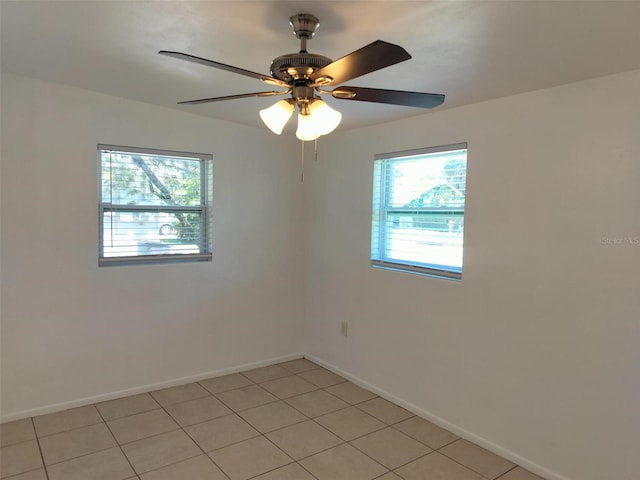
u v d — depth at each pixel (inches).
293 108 73.7
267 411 125.5
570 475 92.0
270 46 80.9
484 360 107.4
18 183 111.7
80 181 119.9
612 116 84.2
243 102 121.9
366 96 71.6
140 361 133.7
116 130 124.1
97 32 78.7
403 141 127.0
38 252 115.4
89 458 100.0
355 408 128.4
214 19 70.6
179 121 135.1
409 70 86.0
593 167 87.0
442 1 60.6
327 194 155.6
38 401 118.1
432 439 111.7
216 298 147.5
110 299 127.3
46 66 100.7
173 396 133.3
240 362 154.7
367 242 140.2
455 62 81.7
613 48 72.6
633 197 81.7
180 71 98.0
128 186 129.6
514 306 100.9
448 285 115.4
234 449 105.5
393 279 131.6
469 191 109.6
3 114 108.7
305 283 168.1
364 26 69.5
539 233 95.8
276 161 157.9
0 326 111.9
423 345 122.7
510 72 85.7
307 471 97.5
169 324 138.4
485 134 105.7
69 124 117.2
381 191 137.3
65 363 121.3
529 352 98.3
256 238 155.0
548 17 63.1
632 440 83.2
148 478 93.5
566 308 91.8
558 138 92.2
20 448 103.0
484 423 107.7
